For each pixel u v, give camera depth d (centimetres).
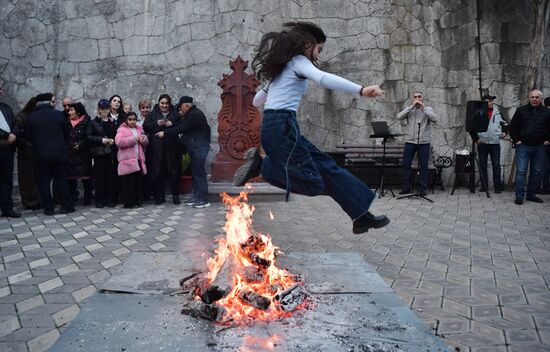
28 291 414
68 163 757
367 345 249
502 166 1053
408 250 551
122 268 377
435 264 497
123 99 1050
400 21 1064
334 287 335
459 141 1070
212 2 1048
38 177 765
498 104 1055
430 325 346
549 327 343
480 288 424
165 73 1052
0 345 313
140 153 803
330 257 416
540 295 407
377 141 1076
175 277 355
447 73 1066
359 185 314
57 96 1044
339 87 275
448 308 378
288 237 610
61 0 1038
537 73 1043
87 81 1046
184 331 265
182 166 883
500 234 629
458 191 1005
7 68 1037
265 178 308
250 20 1053
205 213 761
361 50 1070
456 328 341
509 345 315
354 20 1068
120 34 1046
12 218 721
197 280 330
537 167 864
